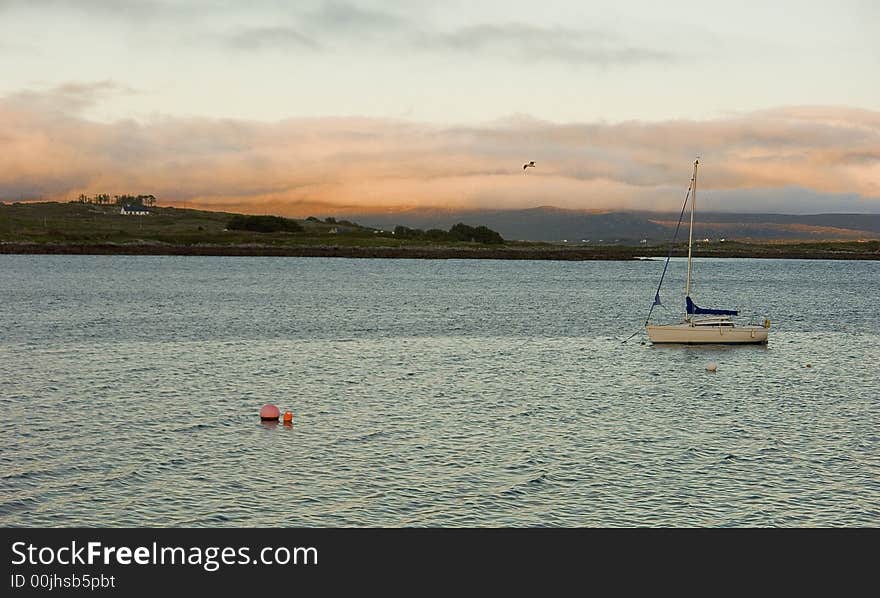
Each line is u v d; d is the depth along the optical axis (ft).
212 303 330.13
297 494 91.76
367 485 94.73
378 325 260.21
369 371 170.30
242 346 205.46
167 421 122.01
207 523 84.38
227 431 117.08
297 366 175.01
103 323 251.39
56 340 210.79
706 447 111.65
